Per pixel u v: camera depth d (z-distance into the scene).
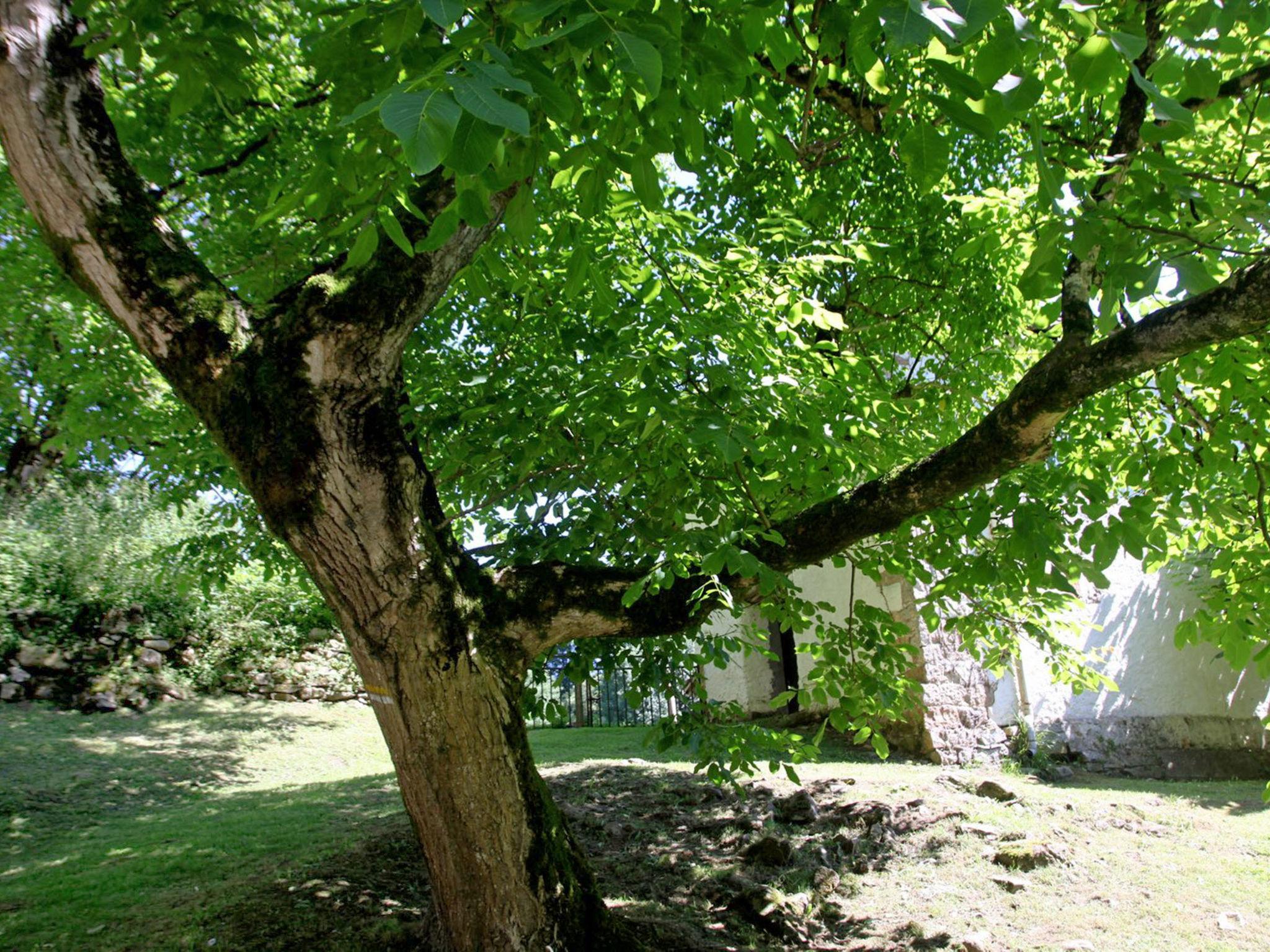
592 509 4.59
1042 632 5.71
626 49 1.66
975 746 9.34
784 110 5.55
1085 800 7.44
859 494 3.93
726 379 3.73
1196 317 2.79
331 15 2.42
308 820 7.11
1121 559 11.20
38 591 11.05
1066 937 4.85
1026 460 3.46
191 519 12.88
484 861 3.55
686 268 4.54
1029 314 6.36
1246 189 3.55
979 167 6.89
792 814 6.77
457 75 1.51
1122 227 3.04
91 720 10.34
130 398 6.66
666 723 4.99
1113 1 2.88
